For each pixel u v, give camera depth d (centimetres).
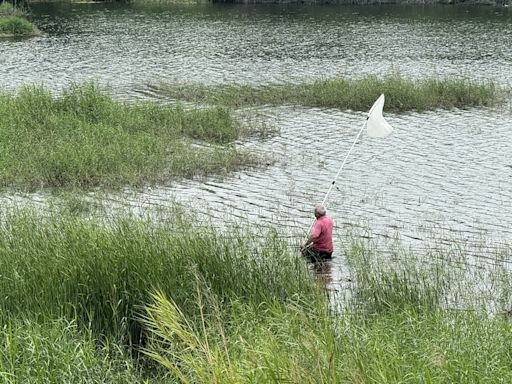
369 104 3048
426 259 1466
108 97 2723
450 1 7612
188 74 3862
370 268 1354
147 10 7350
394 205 1847
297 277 1242
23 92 2686
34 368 880
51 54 4638
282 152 2355
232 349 902
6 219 1516
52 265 1141
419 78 3653
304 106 3055
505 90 3366
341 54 4600
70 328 1006
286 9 7381
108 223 1505
